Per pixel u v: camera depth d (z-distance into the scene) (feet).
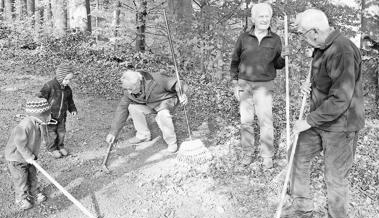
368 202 14.67
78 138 20.31
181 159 17.72
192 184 16.10
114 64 36.68
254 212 14.23
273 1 26.89
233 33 28.35
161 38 33.06
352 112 11.53
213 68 29.12
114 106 25.84
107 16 38.34
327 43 11.30
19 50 42.65
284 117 23.34
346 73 10.91
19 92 27.99
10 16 53.47
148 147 19.51
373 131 22.41
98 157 18.31
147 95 18.07
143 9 34.22
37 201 14.64
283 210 13.85
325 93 11.87
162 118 18.30
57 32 46.32
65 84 17.25
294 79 26.17
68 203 14.69
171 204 14.79
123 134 21.01
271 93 16.51
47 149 18.10
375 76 27.14
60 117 17.63
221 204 14.75
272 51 16.03
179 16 32.14
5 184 15.62
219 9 28.48
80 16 47.57
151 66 34.12
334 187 12.12
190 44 29.04
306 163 12.83
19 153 13.52
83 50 40.70
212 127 22.07
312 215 13.87
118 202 14.85
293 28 26.12
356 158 18.25
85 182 16.15
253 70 16.19
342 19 26.30
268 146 16.83
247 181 16.20
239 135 20.75
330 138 11.78
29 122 13.28
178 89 17.99
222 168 17.19
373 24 27.89
